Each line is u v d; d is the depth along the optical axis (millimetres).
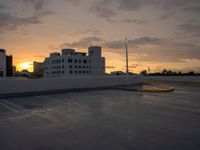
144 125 7379
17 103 13297
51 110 10625
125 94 18109
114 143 5512
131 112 9820
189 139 5785
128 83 30688
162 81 41688
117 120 8180
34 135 6332
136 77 35094
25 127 7312
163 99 14492
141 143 5484
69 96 17047
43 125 7566
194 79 36250
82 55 101688
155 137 5984
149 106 11500
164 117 8648
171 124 7480
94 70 104812
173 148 5102
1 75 62656
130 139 5824
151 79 45906
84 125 7469
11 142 5715
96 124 7590
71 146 5328
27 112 10148
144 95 17172
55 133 6520
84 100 14344
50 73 104562
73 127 7219
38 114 9625
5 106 12078
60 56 98812
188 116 8836
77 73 99000
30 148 5242
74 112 10000
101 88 25125
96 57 105875
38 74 131875
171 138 5879
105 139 5855
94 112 9930
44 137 6117
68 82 24938
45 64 109188
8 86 20016
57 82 23938
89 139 5871
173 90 21750
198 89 23812
